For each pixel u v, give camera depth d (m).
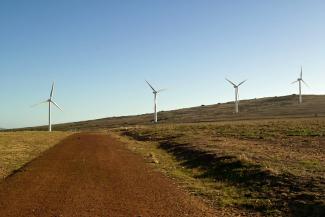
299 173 20.42
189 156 34.84
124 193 19.50
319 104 198.25
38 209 16.00
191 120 178.12
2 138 66.44
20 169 28.91
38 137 73.25
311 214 14.58
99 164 31.66
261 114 171.25
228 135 54.38
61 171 27.58
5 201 17.64
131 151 43.97
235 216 15.23
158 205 16.84
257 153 30.69
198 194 19.38
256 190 19.17
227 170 24.81
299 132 50.06
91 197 18.48
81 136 81.31
